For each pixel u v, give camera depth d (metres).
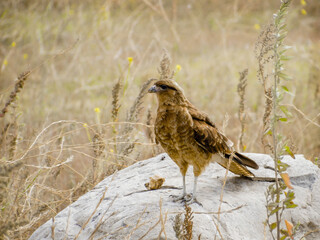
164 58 11.45
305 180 8.68
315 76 16.80
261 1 30.69
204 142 8.45
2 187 6.59
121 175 9.55
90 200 8.54
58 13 24.06
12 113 10.24
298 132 12.64
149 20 25.62
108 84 19.02
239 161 8.62
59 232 7.59
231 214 7.53
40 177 9.91
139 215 7.43
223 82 19.72
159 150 11.59
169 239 6.86
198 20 28.52
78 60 20.39
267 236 7.44
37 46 20.17
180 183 8.80
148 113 11.61
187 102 8.80
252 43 22.14
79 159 12.86
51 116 15.47
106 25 22.44
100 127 10.96
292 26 27.20
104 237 7.20
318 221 8.00
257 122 14.06
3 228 6.53
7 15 21.53
